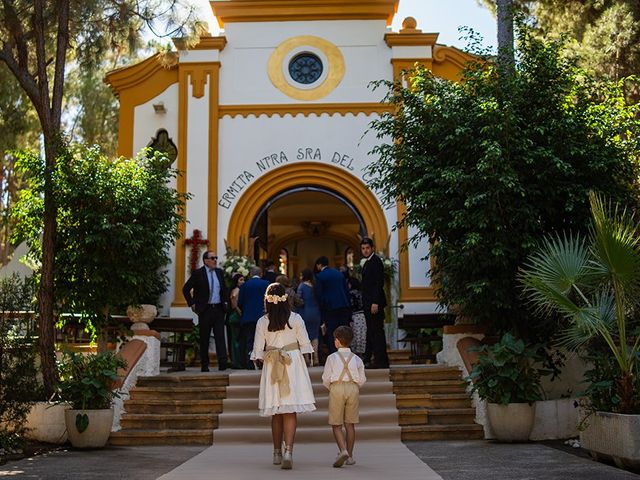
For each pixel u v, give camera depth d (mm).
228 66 16234
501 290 9633
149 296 14984
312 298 12469
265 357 7141
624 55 13555
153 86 16359
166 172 12305
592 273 7621
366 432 9180
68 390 8922
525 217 9539
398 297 15234
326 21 16344
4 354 9016
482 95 10211
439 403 9820
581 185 9672
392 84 11008
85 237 10969
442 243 10094
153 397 10180
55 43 12109
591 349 8609
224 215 15672
